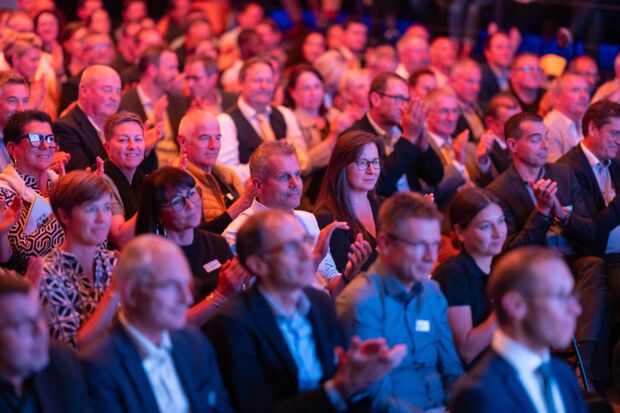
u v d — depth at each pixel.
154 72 9.35
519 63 10.63
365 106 9.73
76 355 4.05
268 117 9.05
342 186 6.36
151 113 9.37
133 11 14.08
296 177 6.12
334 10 14.86
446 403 4.70
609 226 7.06
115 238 5.95
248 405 4.32
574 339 6.08
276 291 4.42
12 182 6.27
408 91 8.31
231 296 4.92
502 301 3.87
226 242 5.68
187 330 4.25
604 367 6.45
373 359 4.06
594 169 7.36
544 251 3.87
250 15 13.97
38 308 3.79
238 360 4.33
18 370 3.71
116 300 4.60
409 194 4.61
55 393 3.90
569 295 3.81
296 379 4.37
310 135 9.34
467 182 8.50
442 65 11.91
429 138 8.64
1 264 5.73
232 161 8.61
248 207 6.28
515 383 3.81
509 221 6.93
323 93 9.84
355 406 4.50
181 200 5.36
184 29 13.94
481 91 11.57
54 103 10.31
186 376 4.12
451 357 4.78
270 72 8.91
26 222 5.86
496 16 13.27
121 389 3.98
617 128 7.24
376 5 14.65
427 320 4.71
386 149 8.25
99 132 7.72
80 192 4.86
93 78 7.67
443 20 14.02
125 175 6.75
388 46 11.81
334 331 4.57
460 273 5.16
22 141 6.30
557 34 12.54
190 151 7.25
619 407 6.16
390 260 4.59
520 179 7.04
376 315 4.61
